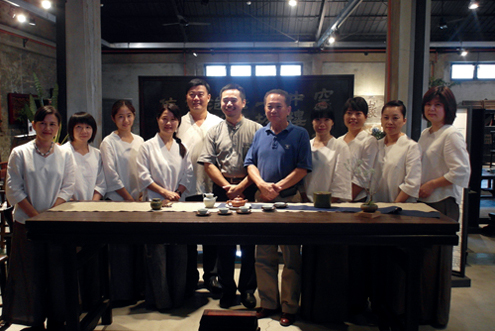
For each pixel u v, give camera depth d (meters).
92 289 2.38
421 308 2.37
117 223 1.90
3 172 5.74
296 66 10.75
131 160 2.76
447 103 2.38
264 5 9.42
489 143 8.40
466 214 3.03
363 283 2.51
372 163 2.54
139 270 2.75
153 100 4.30
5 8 7.39
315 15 9.70
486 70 10.89
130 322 2.44
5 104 7.57
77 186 2.49
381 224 1.86
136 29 10.37
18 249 2.17
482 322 2.45
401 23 3.47
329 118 2.47
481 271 3.39
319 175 2.47
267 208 2.14
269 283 2.45
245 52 10.56
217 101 4.37
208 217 1.99
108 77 10.83
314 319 2.40
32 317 2.18
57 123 2.25
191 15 9.78
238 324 2.05
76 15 3.37
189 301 2.75
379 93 10.52
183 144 2.81
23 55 8.15
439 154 2.41
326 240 1.88
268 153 2.42
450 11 9.52
